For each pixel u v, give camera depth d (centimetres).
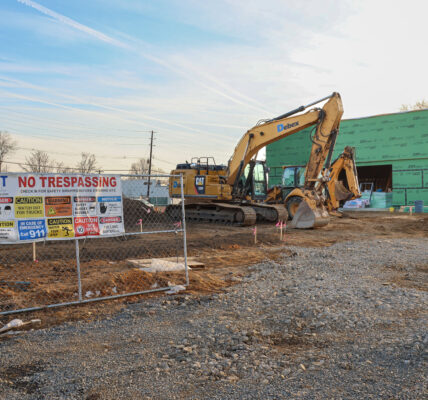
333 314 589
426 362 416
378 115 3647
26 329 556
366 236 1628
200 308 643
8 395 374
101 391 380
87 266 977
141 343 498
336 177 2356
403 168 3547
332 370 414
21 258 1090
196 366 427
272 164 4162
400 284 788
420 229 1898
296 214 1823
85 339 514
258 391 376
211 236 1620
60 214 653
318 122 1812
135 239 1517
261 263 1022
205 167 2222
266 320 579
